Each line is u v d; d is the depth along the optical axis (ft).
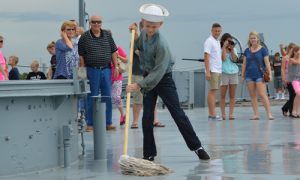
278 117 99.91
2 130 44.91
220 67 92.63
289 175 44.06
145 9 49.67
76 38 75.87
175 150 58.59
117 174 46.29
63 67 69.77
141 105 81.35
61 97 49.52
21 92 45.09
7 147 45.27
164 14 49.70
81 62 70.90
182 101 125.08
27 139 46.73
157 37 49.73
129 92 49.88
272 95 160.35
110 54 72.13
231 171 46.16
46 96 48.03
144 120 51.47
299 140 64.80
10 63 96.02
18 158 46.06
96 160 53.52
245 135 70.69
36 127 47.50
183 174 45.39
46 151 48.52
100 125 53.72
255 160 51.42
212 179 43.16
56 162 49.65
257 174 44.62
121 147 61.72
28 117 46.75
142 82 49.88
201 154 52.08
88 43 70.44
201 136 70.08
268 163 49.65
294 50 98.99
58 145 49.93
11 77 95.96
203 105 133.28
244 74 96.07
